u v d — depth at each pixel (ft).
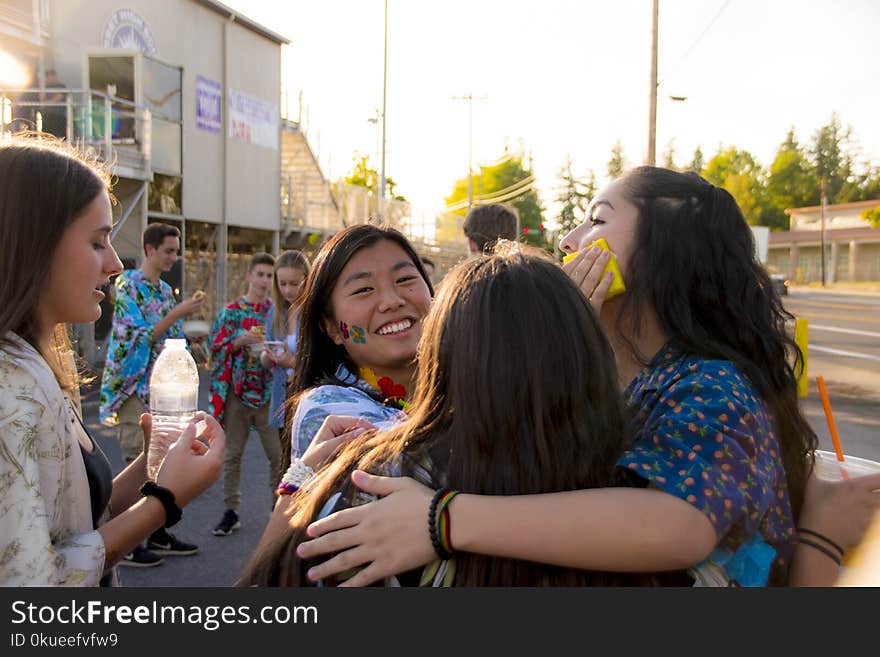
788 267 186.91
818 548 4.67
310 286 5.92
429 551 3.50
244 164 55.36
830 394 32.12
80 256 4.58
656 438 3.83
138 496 5.97
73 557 4.19
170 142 45.03
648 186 4.97
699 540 3.47
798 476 4.85
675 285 4.65
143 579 12.54
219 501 17.22
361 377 5.98
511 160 243.60
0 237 4.35
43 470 4.16
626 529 3.41
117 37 44.86
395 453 3.93
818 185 184.34
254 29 55.31
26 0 39.68
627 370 4.95
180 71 45.68
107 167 5.33
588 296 4.71
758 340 4.66
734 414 3.88
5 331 4.25
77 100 40.27
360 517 3.62
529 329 3.64
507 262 3.93
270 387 14.98
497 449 3.64
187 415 6.66
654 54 65.05
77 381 5.31
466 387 3.67
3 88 39.27
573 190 196.44
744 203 192.75
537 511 3.45
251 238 59.16
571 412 3.66
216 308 52.65
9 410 3.97
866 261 170.50
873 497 4.82
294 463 4.95
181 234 46.06
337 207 68.08
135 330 13.99
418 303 5.86
